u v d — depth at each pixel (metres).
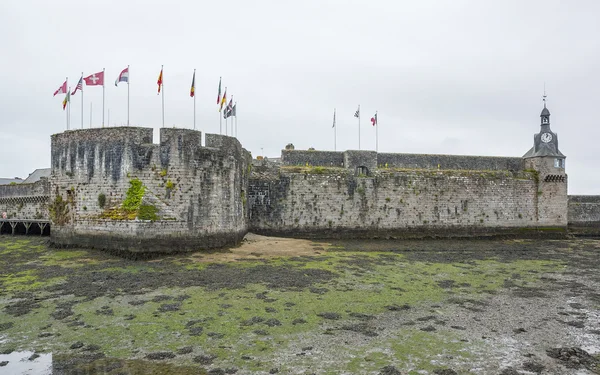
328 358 10.61
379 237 36.78
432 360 10.58
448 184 38.31
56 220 26.16
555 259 27.11
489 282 19.67
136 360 10.38
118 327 12.60
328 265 22.81
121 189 23.80
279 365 10.18
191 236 24.70
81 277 18.72
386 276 20.48
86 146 24.78
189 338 11.82
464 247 32.81
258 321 13.27
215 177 26.09
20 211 39.88
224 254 24.78
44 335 11.95
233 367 10.05
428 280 19.83
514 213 39.84
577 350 11.22
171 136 24.34
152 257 23.05
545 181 40.75
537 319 14.04
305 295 16.42
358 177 36.75
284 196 35.44
